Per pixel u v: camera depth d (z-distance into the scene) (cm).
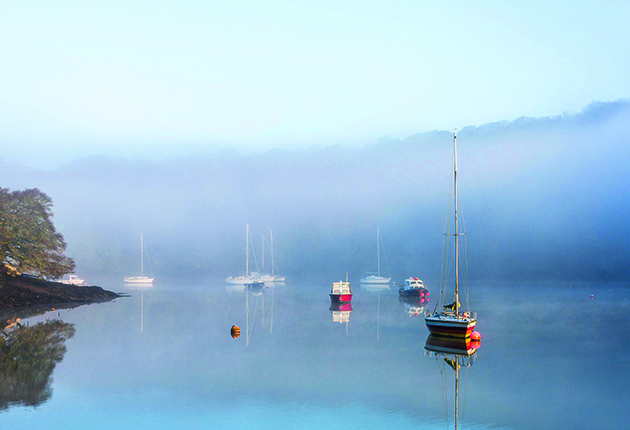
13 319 8019
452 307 6444
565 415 3344
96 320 8012
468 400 3678
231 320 8281
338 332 6962
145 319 8275
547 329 7244
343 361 4981
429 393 3841
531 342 6081
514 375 4416
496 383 4141
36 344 5738
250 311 9862
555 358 5125
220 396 3722
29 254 10944
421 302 12338
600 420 3250
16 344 5716
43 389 3844
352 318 8719
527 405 3572
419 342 6106
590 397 3750
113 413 3294
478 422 3216
